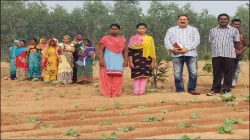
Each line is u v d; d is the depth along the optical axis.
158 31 44.03
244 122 6.26
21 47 12.77
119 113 7.00
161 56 10.16
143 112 7.02
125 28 41.66
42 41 12.73
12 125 6.58
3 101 8.73
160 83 11.41
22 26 44.94
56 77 11.49
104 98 8.39
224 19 8.23
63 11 46.00
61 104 8.09
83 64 10.95
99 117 6.83
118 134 5.68
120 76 8.71
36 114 7.24
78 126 6.32
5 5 43.84
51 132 5.99
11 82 11.98
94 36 43.75
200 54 27.06
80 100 8.35
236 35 8.23
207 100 7.82
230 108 7.17
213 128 5.91
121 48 8.63
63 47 11.05
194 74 8.47
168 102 7.72
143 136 5.60
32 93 9.65
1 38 43.16
